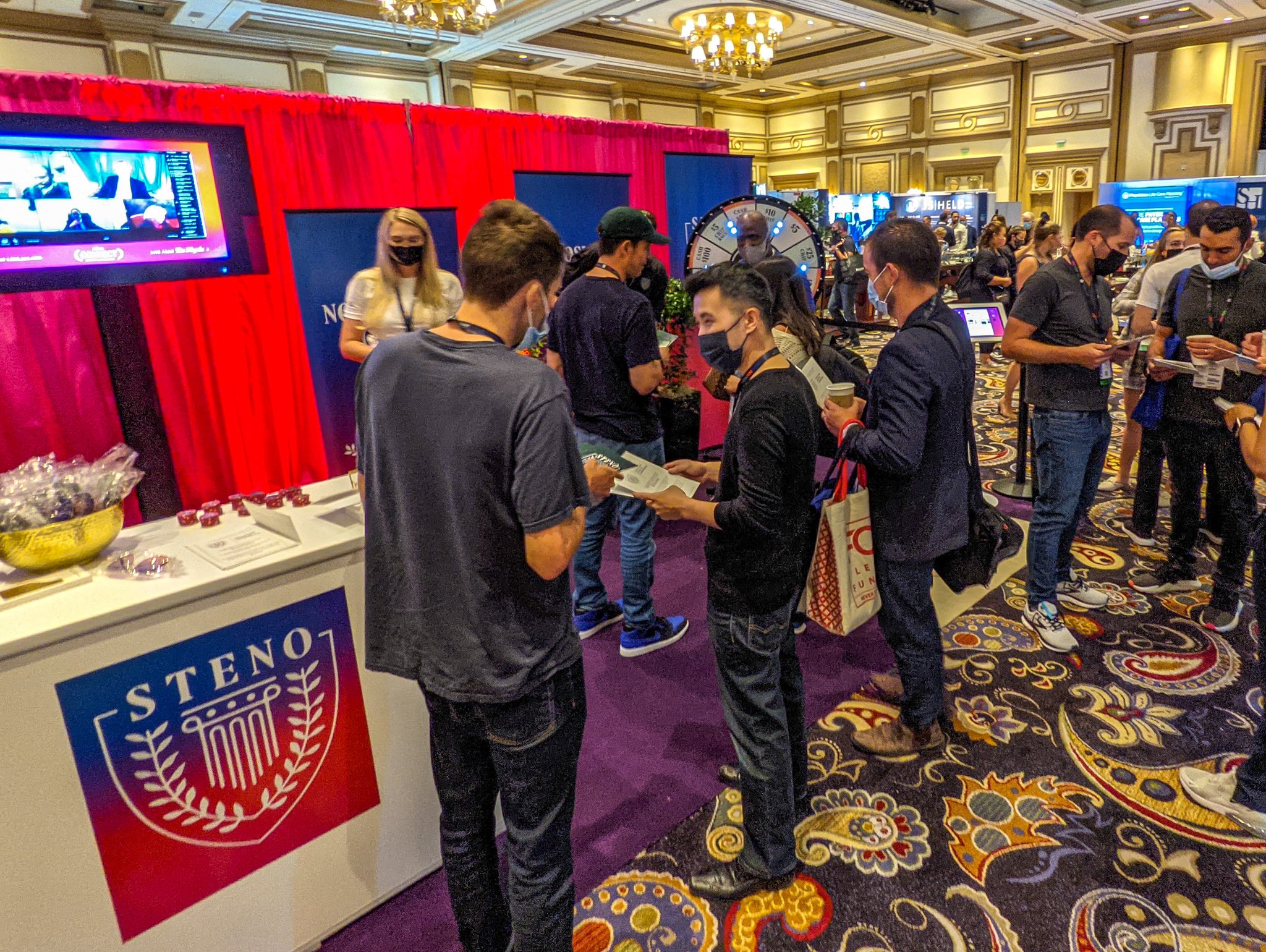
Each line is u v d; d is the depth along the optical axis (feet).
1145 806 6.54
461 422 3.82
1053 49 42.60
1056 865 5.98
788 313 6.92
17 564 4.67
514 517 3.93
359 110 11.95
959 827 6.40
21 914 4.30
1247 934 5.33
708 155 17.54
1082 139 44.01
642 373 8.18
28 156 8.99
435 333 4.02
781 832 5.63
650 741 7.66
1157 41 40.42
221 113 10.56
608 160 15.67
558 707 4.29
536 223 4.00
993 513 6.50
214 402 11.29
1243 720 7.55
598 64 40.70
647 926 5.61
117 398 10.43
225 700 4.88
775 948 5.39
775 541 4.95
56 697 4.25
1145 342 9.62
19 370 9.70
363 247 12.15
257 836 5.13
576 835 6.49
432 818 6.07
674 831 6.50
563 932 4.54
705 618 10.11
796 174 57.06
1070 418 8.43
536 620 4.13
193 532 5.71
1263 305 8.33
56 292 9.81
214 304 11.01
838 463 6.17
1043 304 8.30
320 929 5.55
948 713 7.85
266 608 4.98
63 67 27.35
